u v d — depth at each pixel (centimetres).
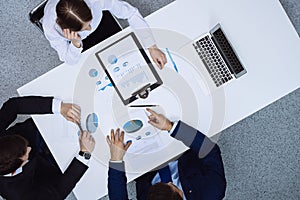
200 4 175
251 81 174
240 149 238
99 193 177
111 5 174
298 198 239
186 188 179
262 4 175
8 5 234
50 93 175
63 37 171
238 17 174
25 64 236
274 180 238
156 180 185
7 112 177
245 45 175
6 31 236
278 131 237
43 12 175
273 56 174
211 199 177
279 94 173
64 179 173
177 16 174
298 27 234
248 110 173
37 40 235
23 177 178
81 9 155
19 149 171
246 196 238
